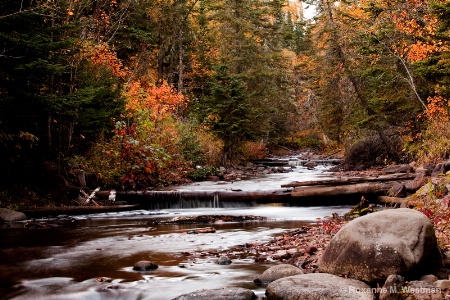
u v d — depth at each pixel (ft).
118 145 48.06
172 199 41.81
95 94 39.17
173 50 93.40
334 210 37.01
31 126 37.01
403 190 34.22
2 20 30.14
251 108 85.05
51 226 30.71
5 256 20.97
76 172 41.73
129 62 85.56
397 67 60.54
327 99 94.07
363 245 14.38
